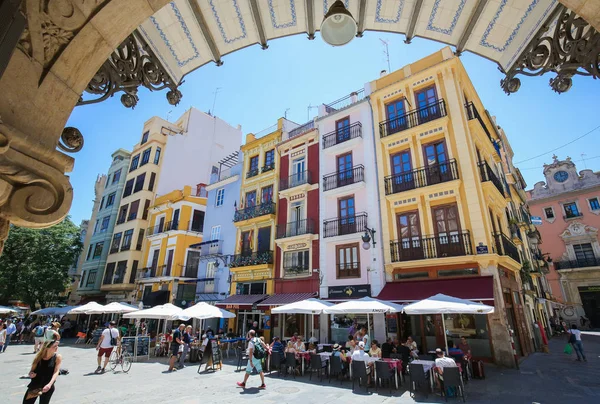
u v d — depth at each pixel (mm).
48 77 1729
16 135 1528
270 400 7703
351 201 17547
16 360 13758
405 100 17188
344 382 9773
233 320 20000
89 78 1928
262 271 19750
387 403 7465
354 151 18344
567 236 31828
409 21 3385
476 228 13445
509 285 14555
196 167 33656
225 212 24281
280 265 19250
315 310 12117
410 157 16234
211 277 22906
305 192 19578
